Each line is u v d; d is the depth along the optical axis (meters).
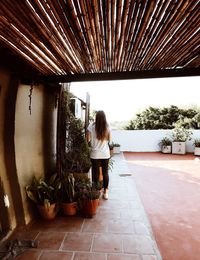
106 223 3.23
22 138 3.20
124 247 2.63
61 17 1.67
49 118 4.29
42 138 3.95
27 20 1.69
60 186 3.44
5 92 2.92
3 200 2.84
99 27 1.83
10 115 2.96
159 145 11.22
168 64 2.81
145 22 1.74
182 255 2.49
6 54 2.43
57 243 2.72
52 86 4.09
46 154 4.14
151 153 10.75
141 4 1.52
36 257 2.46
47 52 2.33
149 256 2.46
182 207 3.89
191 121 15.19
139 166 7.53
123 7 1.55
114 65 2.85
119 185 5.17
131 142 11.34
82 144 4.77
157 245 2.69
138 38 2.03
